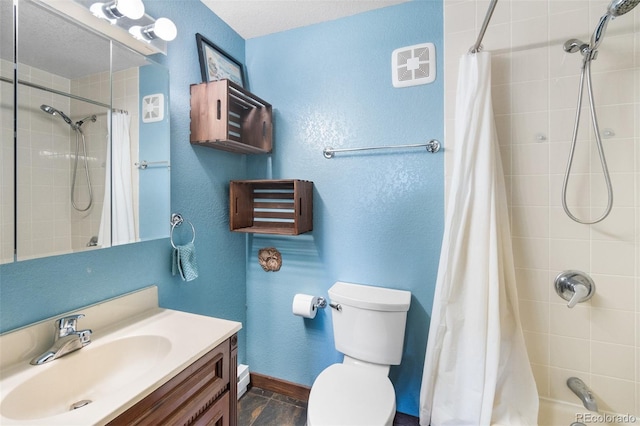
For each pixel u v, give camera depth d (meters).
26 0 0.85
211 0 1.53
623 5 0.97
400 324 1.46
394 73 1.59
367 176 1.67
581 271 1.33
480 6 1.43
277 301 1.89
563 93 1.32
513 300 1.33
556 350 1.37
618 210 1.27
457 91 1.37
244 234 1.93
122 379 0.97
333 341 1.77
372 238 1.67
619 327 1.28
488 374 1.25
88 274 1.06
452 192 1.35
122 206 1.13
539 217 1.37
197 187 1.53
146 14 1.17
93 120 1.03
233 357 1.10
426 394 1.40
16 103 0.84
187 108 1.46
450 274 1.33
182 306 1.45
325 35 1.74
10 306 0.87
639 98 1.23
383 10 1.62
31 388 0.79
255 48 1.89
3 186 0.81
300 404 1.80
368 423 1.12
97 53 1.05
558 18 1.32
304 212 1.67
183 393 0.87
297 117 1.80
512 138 1.39
